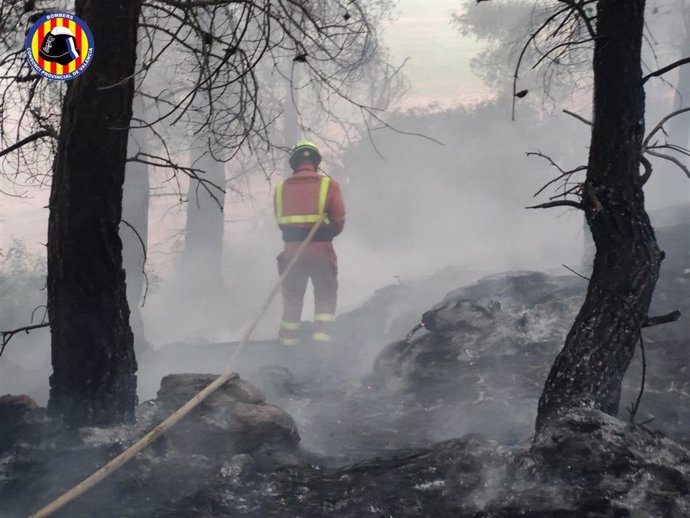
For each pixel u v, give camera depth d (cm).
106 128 454
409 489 394
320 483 422
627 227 423
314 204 891
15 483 430
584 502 355
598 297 431
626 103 420
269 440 488
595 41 423
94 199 461
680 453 397
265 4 465
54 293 474
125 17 450
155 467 446
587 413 407
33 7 470
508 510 356
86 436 462
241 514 388
